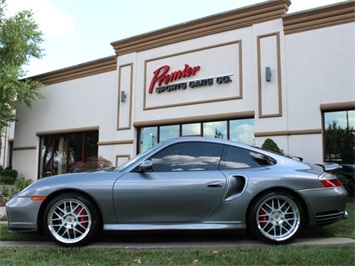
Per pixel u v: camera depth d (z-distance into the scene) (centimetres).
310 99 910
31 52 1532
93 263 331
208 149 421
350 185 853
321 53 909
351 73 868
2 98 1429
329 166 430
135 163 417
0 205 816
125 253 364
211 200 391
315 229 457
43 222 396
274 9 986
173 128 1166
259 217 391
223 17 1073
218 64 1074
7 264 328
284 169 405
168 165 412
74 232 395
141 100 1238
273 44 978
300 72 931
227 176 398
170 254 358
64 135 1490
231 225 390
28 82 1501
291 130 923
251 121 1013
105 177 405
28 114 1616
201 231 389
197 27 1125
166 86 1174
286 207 395
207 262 329
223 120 1062
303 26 938
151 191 392
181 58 1157
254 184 393
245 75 1019
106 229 391
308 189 391
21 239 439
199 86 1102
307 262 322
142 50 1258
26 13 1522
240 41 1039
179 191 392
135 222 393
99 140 1339
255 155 417
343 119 887
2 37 1444
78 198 395
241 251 362
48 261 338
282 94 947
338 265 313
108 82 1350
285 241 386
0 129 1556
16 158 1642
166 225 391
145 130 1234
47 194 395
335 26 898
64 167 1462
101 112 1352
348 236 423
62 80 1498
